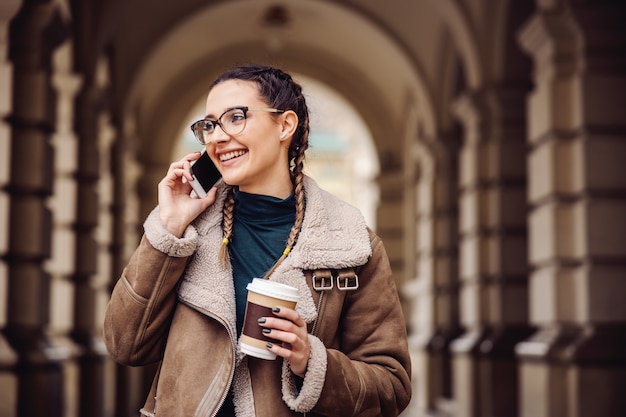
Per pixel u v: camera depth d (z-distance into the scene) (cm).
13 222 669
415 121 1573
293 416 199
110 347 206
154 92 1609
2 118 662
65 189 950
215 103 207
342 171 3288
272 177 212
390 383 206
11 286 668
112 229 1214
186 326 201
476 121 1039
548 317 741
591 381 677
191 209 203
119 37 1223
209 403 194
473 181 1036
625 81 709
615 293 695
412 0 1277
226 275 202
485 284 1028
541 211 760
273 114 208
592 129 709
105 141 1209
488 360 988
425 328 1352
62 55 944
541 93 756
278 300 187
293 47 1638
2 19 659
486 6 1028
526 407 764
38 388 653
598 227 702
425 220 1341
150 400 210
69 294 941
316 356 192
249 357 201
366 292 211
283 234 210
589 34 708
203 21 1454
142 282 200
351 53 1617
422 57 1325
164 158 1612
